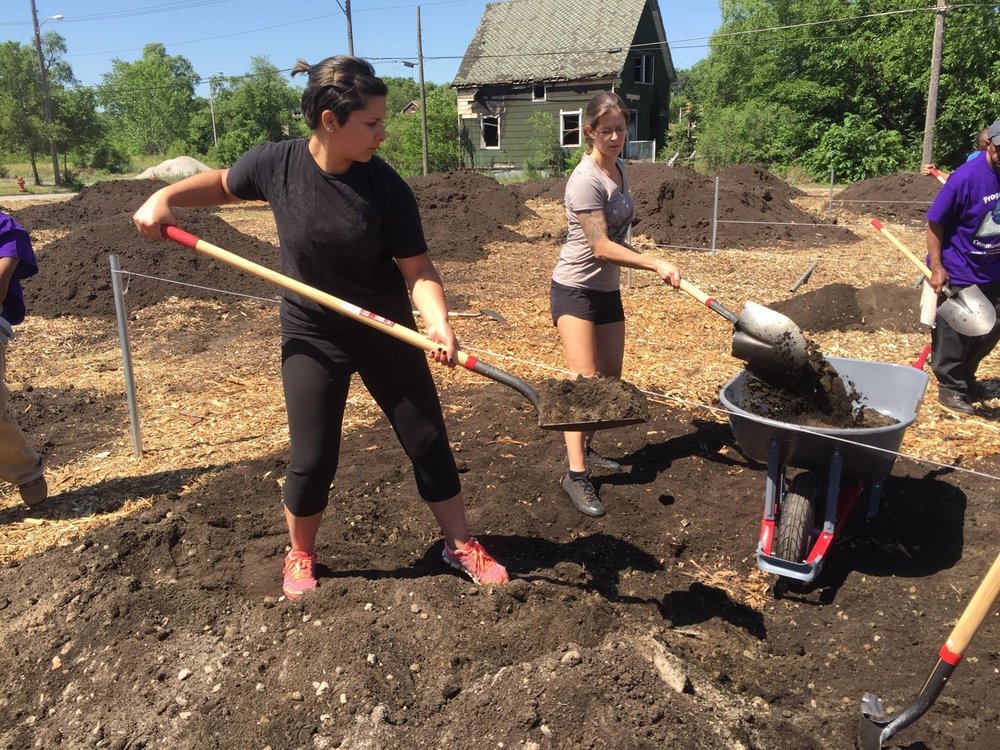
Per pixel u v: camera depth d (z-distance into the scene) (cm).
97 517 405
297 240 276
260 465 456
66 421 548
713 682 267
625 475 449
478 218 1524
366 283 288
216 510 398
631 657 254
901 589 346
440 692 257
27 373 666
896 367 400
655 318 809
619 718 234
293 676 265
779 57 3338
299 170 272
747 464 460
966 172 494
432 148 3509
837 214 1764
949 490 418
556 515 405
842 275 1074
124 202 1747
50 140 3928
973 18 2791
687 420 523
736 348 355
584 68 3291
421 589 300
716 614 337
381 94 257
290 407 296
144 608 305
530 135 3456
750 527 398
